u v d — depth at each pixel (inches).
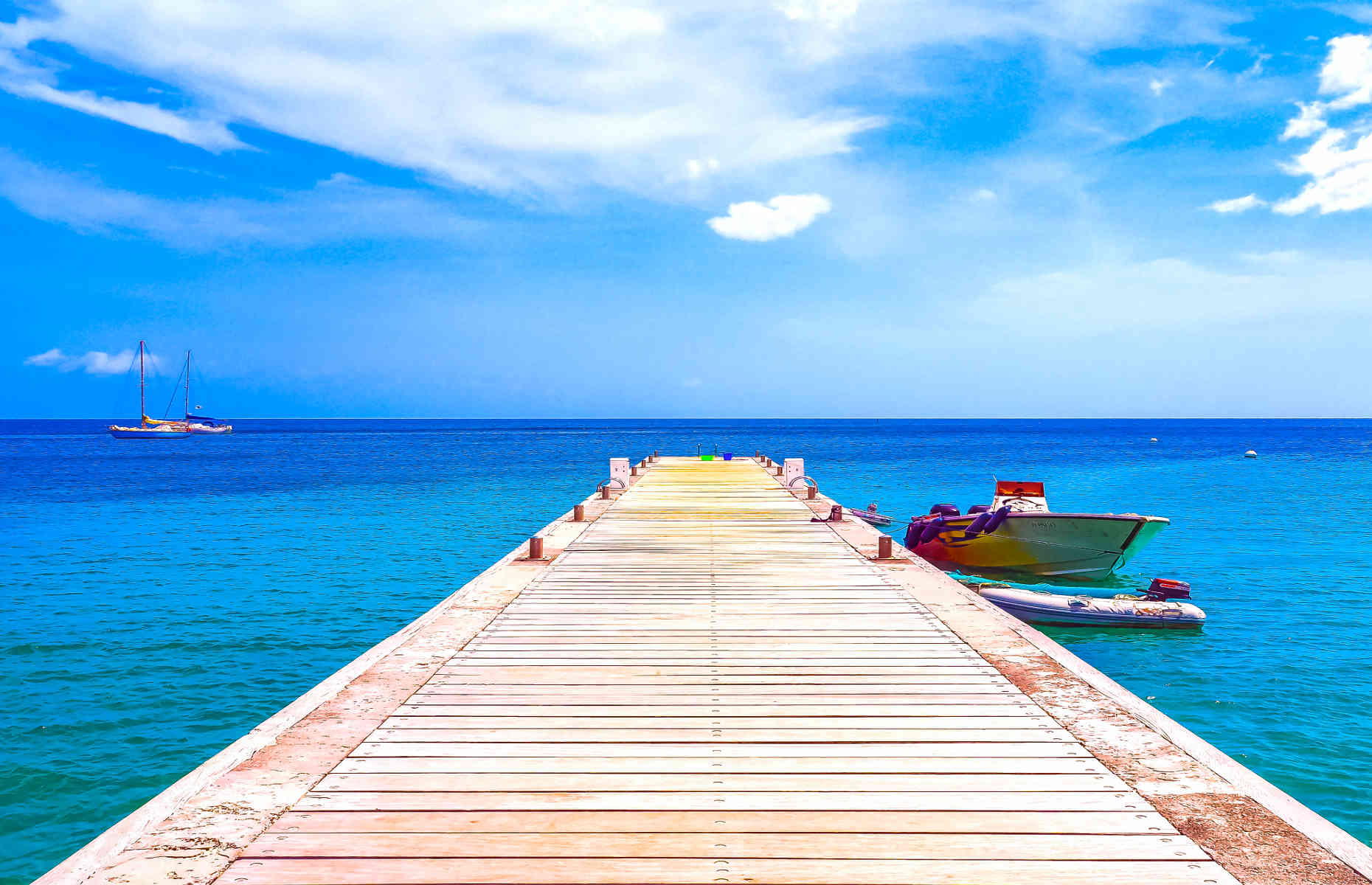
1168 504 1393.9
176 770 350.0
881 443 4461.1
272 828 165.3
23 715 410.6
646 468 1274.6
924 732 219.9
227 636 559.5
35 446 4047.7
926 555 874.8
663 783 187.8
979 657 292.5
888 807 175.8
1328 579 753.0
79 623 593.3
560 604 379.9
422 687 259.1
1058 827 166.1
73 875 146.2
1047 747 209.0
